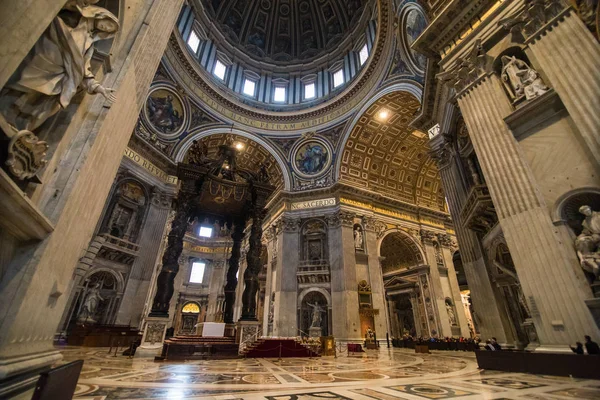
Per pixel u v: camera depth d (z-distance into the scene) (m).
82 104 2.97
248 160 21.86
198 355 8.28
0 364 1.80
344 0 22.52
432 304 18.06
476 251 8.90
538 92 5.76
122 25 3.62
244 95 21.66
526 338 6.98
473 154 8.85
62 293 2.88
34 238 2.28
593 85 4.92
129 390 3.52
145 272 13.64
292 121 21.44
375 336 14.84
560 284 4.87
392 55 16.22
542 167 5.57
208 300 30.53
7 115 1.96
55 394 1.64
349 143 19.69
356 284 16.59
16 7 1.61
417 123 12.08
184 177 10.24
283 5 24.36
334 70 22.52
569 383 4.01
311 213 19.28
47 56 2.21
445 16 8.20
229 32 22.75
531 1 6.06
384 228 19.34
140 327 12.73
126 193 13.83
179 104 17.38
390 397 3.28
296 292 17.36
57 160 2.68
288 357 9.48
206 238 33.03
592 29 5.14
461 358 9.30
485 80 7.05
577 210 5.13
